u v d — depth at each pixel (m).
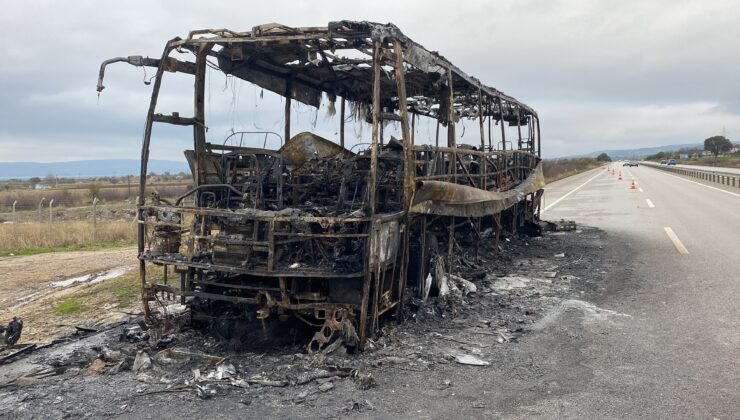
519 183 12.80
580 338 6.04
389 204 7.18
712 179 39.16
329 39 5.99
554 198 27.44
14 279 12.36
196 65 7.10
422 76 9.03
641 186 34.50
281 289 5.59
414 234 7.55
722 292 7.79
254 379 4.89
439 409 4.28
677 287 8.27
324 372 5.01
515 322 6.71
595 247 12.34
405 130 6.16
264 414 4.22
